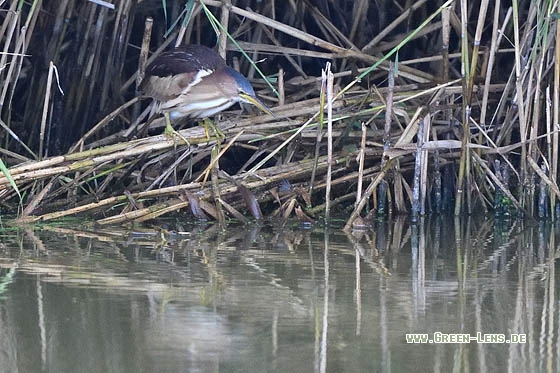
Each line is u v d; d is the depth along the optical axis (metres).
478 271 7.88
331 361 5.50
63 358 5.48
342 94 10.95
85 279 7.25
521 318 6.42
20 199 9.80
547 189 10.79
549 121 10.51
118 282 7.18
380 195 10.91
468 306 6.69
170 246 8.70
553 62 10.77
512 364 5.53
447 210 11.37
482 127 10.86
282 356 5.59
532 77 10.51
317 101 11.10
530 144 10.62
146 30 11.12
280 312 6.46
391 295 6.97
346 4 13.30
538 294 7.07
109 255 8.19
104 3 9.75
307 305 6.63
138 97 10.98
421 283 7.36
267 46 11.90
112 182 10.83
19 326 6.04
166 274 7.47
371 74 12.26
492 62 10.62
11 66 10.43
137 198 10.00
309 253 8.52
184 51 10.65
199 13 12.44
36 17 11.10
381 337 5.97
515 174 11.38
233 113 11.62
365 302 6.75
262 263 7.99
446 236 9.66
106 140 10.87
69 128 11.80
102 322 6.14
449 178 11.40
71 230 9.41
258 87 12.30
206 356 5.53
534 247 9.09
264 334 5.98
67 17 11.76
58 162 9.73
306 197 10.52
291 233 9.62
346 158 10.77
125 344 5.71
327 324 6.19
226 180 10.38
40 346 5.68
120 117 11.91
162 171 10.91
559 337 6.04
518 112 10.77
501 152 10.68
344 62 12.37
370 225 10.15
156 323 6.15
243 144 10.94
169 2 12.80
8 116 11.04
